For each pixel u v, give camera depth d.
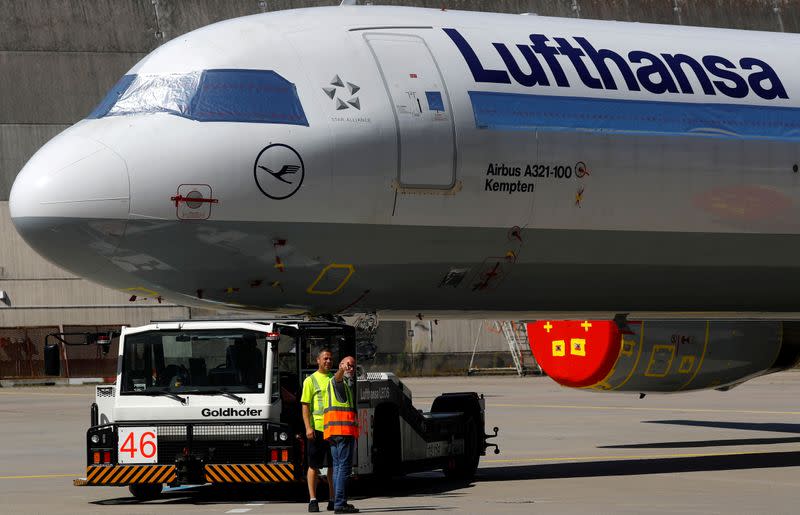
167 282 32.66
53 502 31.88
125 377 31.28
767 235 37.78
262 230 32.12
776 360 45.78
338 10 35.16
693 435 53.50
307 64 33.25
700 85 37.44
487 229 34.12
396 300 34.97
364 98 33.06
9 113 116.94
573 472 38.50
